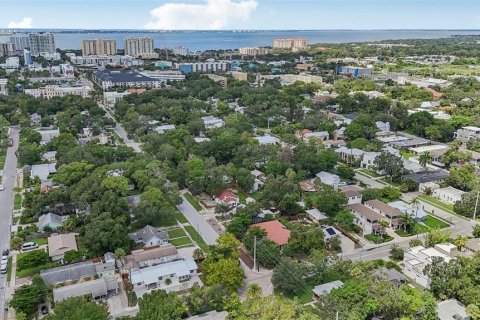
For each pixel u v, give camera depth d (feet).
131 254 386.52
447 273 322.75
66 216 465.06
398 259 385.09
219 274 326.44
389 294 292.81
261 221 447.01
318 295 316.40
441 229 444.55
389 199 503.20
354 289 296.92
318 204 467.11
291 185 487.20
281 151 610.24
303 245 381.81
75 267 349.82
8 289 339.57
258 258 373.20
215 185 509.76
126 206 437.99
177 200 482.28
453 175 542.98
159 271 347.77
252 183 531.09
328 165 600.80
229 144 627.87
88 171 531.50
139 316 277.03
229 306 301.63
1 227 442.09
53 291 319.47
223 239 364.38
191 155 626.23
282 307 272.92
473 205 473.67
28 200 476.95
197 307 303.68
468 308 294.05
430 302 288.71
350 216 438.81
